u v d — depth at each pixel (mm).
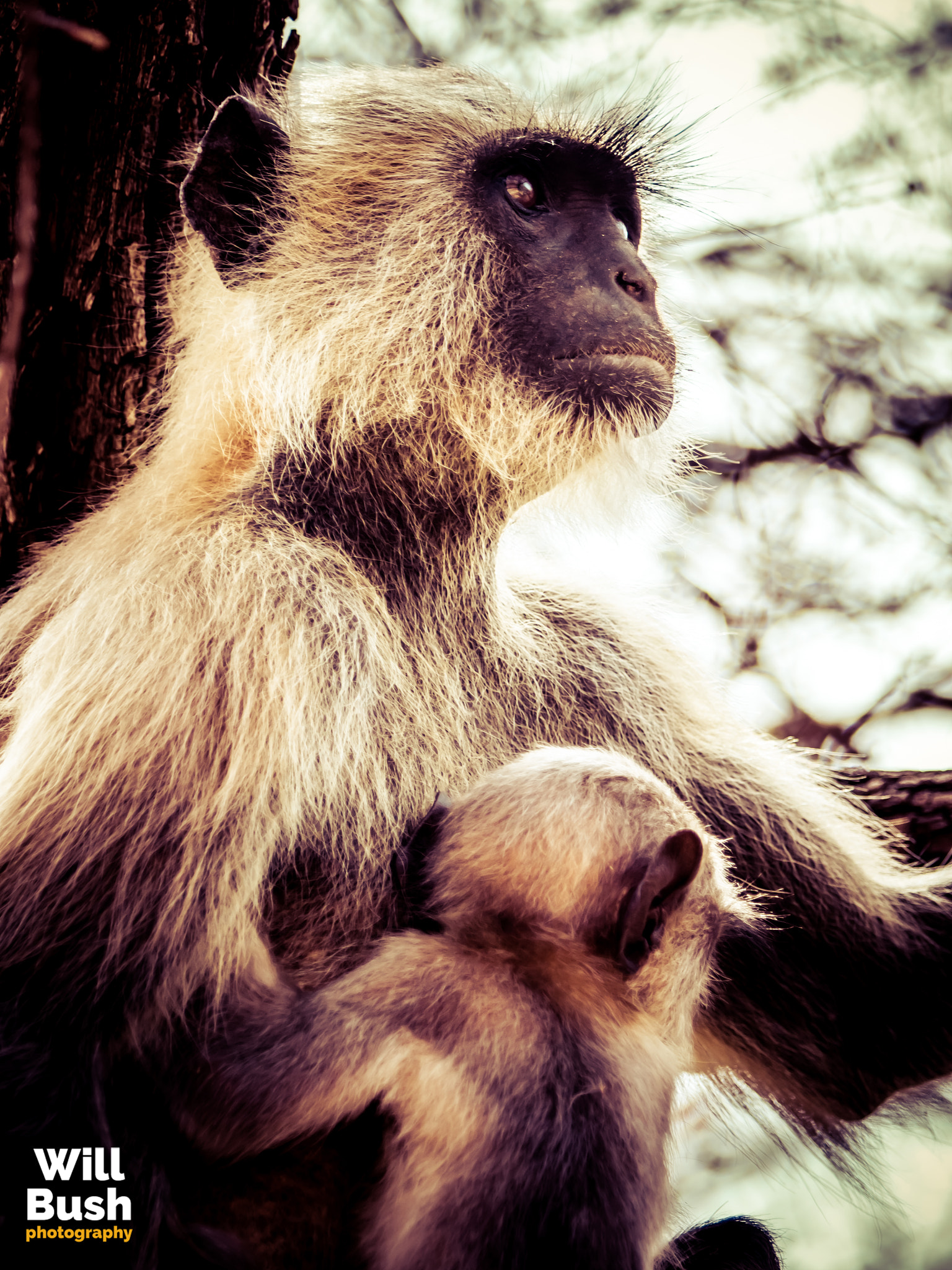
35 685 3918
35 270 4449
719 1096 4898
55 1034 3352
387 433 4297
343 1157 3324
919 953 4676
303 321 4332
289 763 3662
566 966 3566
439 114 4652
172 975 3359
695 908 3869
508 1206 3184
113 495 4500
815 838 4824
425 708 4152
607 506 4598
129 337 4547
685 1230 4535
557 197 4578
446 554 4375
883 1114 4777
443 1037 3324
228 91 4840
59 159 4496
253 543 4004
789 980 4762
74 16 4508
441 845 3752
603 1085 3379
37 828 3531
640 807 3770
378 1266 3162
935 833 4941
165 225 4648
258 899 3551
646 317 4406
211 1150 3258
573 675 4742
